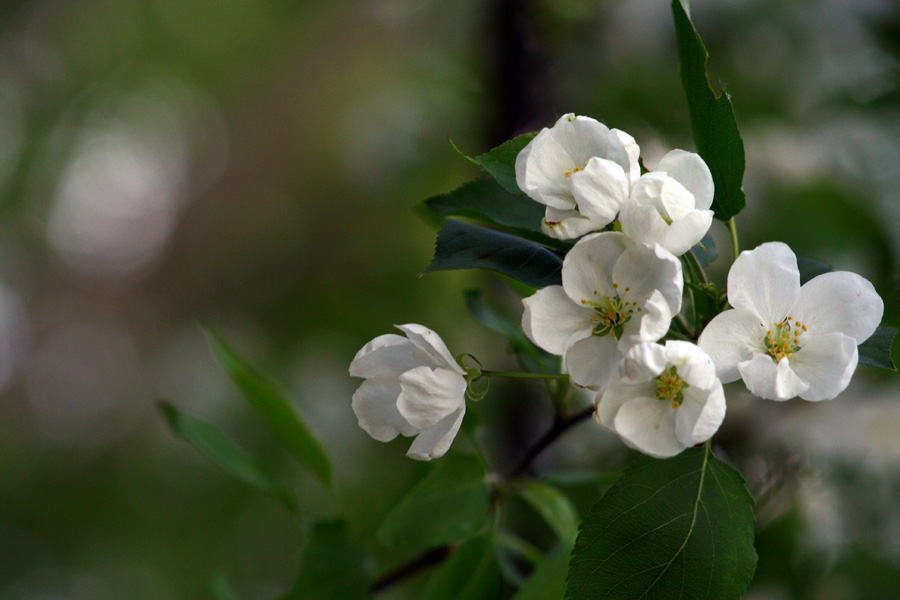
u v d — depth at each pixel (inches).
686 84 35.4
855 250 51.5
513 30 54.5
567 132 34.9
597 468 47.1
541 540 43.1
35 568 96.3
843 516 45.1
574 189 34.5
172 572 86.8
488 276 52.6
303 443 40.0
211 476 90.2
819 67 54.2
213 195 110.5
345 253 85.0
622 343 34.5
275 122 103.9
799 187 52.4
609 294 34.7
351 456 73.2
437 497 37.8
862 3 54.7
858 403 46.6
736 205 35.5
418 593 59.1
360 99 88.6
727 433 45.8
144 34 110.1
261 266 93.0
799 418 46.0
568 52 55.1
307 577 39.0
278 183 102.5
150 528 91.4
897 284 49.2
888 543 44.4
